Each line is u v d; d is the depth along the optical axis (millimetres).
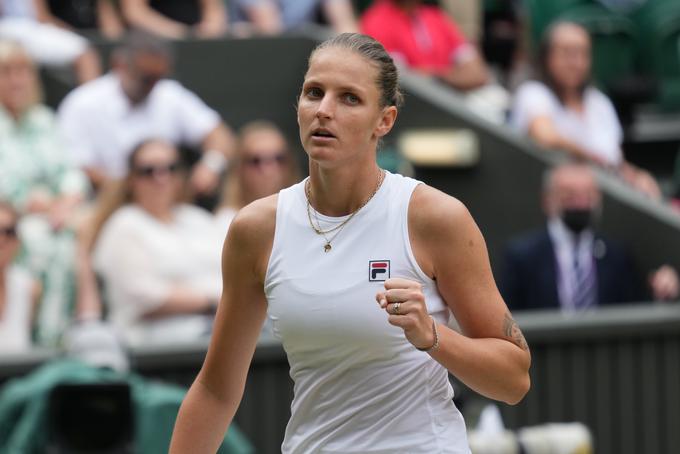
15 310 21844
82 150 26156
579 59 28469
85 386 14109
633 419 23344
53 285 22891
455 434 10594
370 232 10258
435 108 28875
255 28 31297
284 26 31688
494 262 28734
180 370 21016
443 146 28781
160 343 21016
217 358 11062
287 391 21578
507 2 33906
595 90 29297
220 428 11297
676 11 33281
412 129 28938
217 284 23172
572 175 24578
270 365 21484
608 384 23234
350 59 9859
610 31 32844
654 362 23469
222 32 30828
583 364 23141
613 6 33188
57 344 22734
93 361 17156
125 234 22594
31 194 23609
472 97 31094
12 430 15891
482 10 33875
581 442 20109
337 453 10516
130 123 26344
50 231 23109
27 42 27969
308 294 10281
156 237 22672
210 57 29844
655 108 33438
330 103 9828
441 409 10578
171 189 23016
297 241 10383
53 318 22844
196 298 22766
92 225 23125
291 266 10367
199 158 27266
